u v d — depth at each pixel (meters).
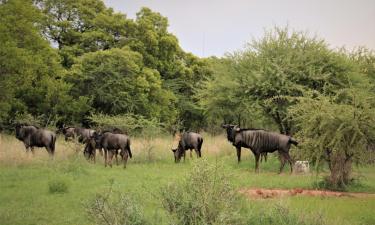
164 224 7.96
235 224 7.66
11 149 21.86
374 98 16.28
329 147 16.11
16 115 33.31
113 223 7.51
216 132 43.97
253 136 20.75
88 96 37.75
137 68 38.53
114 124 28.33
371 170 22.78
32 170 18.53
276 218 8.89
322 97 16.75
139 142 27.08
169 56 47.66
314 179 17.72
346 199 13.46
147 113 40.25
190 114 52.31
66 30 41.47
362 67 31.81
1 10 25.23
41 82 33.25
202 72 51.66
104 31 42.03
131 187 14.03
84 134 25.53
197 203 7.47
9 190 14.02
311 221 9.10
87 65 37.22
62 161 20.22
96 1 43.59
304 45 27.73
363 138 15.36
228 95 27.83
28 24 27.23
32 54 27.33
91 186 14.84
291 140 20.39
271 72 25.58
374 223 10.27
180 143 24.11
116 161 22.27
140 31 43.94
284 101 26.03
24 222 10.07
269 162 24.47
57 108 35.91
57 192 13.69
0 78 23.72
